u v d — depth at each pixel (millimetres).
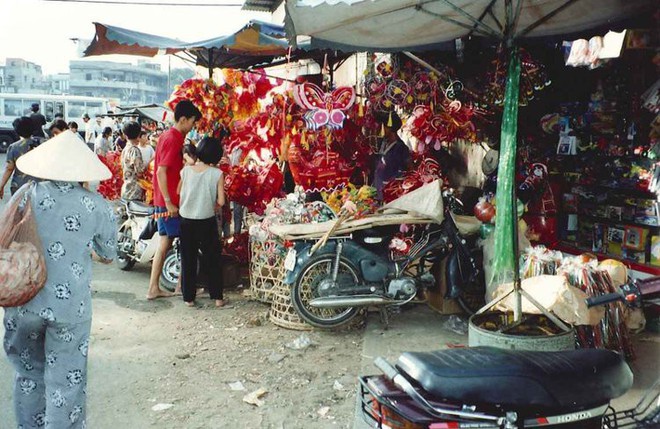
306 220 5723
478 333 3711
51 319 3043
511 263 3834
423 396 2197
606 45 5555
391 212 5629
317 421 3889
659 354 4734
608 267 4723
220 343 5273
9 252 2873
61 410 3143
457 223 5672
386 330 5566
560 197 6191
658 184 4969
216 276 6277
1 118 31875
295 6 4039
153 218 7027
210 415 3961
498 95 5777
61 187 3146
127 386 4375
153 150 9016
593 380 2223
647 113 5250
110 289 6945
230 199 7023
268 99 7531
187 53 9398
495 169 6180
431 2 4242
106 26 6949
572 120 5953
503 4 4473
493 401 2145
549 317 3766
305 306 5500
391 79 6758
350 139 7230
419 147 6473
